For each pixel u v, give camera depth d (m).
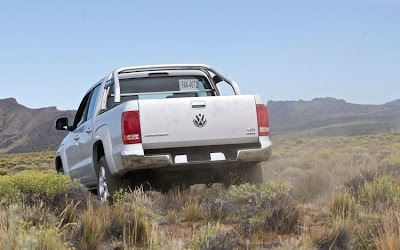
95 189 11.55
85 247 5.41
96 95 10.16
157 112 8.20
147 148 8.13
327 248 5.17
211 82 10.14
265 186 7.93
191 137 8.27
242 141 8.52
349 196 7.30
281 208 6.43
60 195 7.54
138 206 7.19
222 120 8.42
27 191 7.41
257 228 6.12
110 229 6.03
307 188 9.54
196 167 8.31
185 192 8.91
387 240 4.73
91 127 9.73
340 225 5.45
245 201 7.55
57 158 12.95
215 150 8.51
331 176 11.66
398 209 6.46
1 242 4.46
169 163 8.12
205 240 5.15
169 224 6.98
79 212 7.21
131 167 8.04
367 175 9.58
